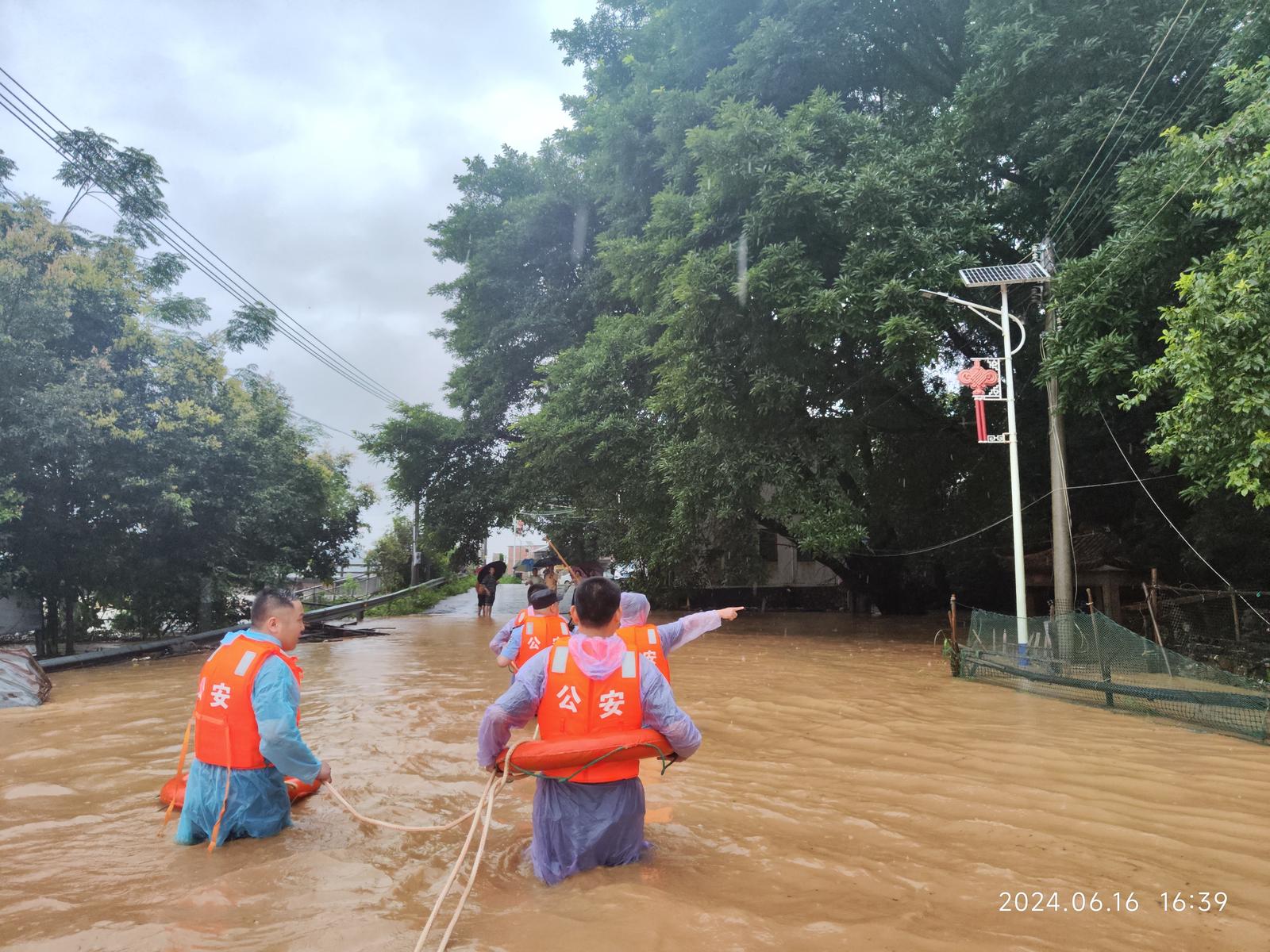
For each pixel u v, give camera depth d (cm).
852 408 1736
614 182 2333
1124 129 1195
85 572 1594
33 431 1322
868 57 1784
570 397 2131
